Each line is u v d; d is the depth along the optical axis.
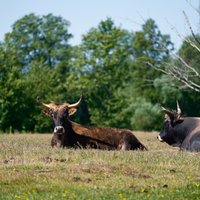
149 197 21.39
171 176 24.56
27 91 80.38
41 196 21.56
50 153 29.45
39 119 79.94
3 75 80.31
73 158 27.70
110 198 21.20
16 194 21.92
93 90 107.06
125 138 33.75
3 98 79.19
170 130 34.97
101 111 105.38
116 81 107.31
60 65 113.94
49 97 89.44
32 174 24.30
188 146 33.28
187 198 21.47
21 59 114.19
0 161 27.28
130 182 23.48
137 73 99.81
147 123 95.31
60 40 118.69
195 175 24.86
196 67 49.25
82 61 109.00
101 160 27.17
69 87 106.81
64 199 21.14
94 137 33.59
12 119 79.44
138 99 99.94
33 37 117.69
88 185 23.02
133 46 99.81
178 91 94.19
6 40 115.81
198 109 96.50
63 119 33.47
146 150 32.88
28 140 41.88
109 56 108.50
